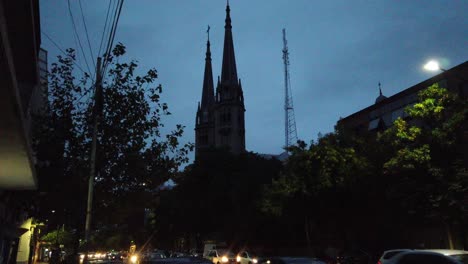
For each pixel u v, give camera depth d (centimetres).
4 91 846
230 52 15662
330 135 3116
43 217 1998
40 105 2950
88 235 1681
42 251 5469
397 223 3089
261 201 3912
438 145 2220
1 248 2239
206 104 16162
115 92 1872
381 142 2816
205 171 5578
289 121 10875
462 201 2070
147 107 1906
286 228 4391
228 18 15975
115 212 1997
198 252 5584
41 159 1864
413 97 3634
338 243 3766
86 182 1855
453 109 2236
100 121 1842
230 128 14725
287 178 3183
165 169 1923
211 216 5297
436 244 2981
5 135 1109
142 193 1956
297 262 1366
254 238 4869
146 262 1334
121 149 1880
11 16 1545
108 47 1312
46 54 3584
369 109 4194
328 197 3022
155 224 7119
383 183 2719
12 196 1956
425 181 2241
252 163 5428
